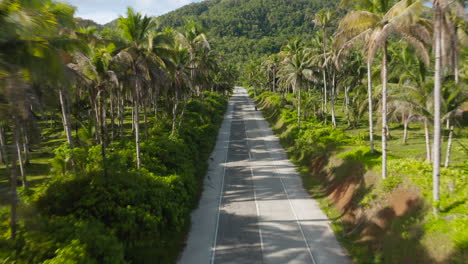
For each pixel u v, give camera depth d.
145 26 19.14
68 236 10.15
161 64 20.23
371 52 16.14
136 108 19.48
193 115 43.41
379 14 17.28
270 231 15.76
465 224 10.62
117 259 10.08
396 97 18.62
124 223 12.69
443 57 13.22
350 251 13.73
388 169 16.97
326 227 16.08
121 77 18.48
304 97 52.00
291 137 34.81
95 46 17.41
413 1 14.15
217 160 29.94
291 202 19.44
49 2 10.12
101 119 16.42
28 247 9.41
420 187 13.92
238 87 173.00
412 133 37.53
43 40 9.72
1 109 9.23
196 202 19.70
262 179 24.00
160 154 22.14
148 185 16.41
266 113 61.75
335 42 18.66
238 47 180.38
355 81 50.19
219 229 16.08
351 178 19.06
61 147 22.12
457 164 22.67
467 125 31.88
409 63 21.20
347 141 27.27
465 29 17.83
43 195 13.12
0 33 8.52
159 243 13.61
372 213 15.03
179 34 30.84
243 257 13.49
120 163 17.95
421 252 10.95
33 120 11.13
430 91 18.03
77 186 14.06
